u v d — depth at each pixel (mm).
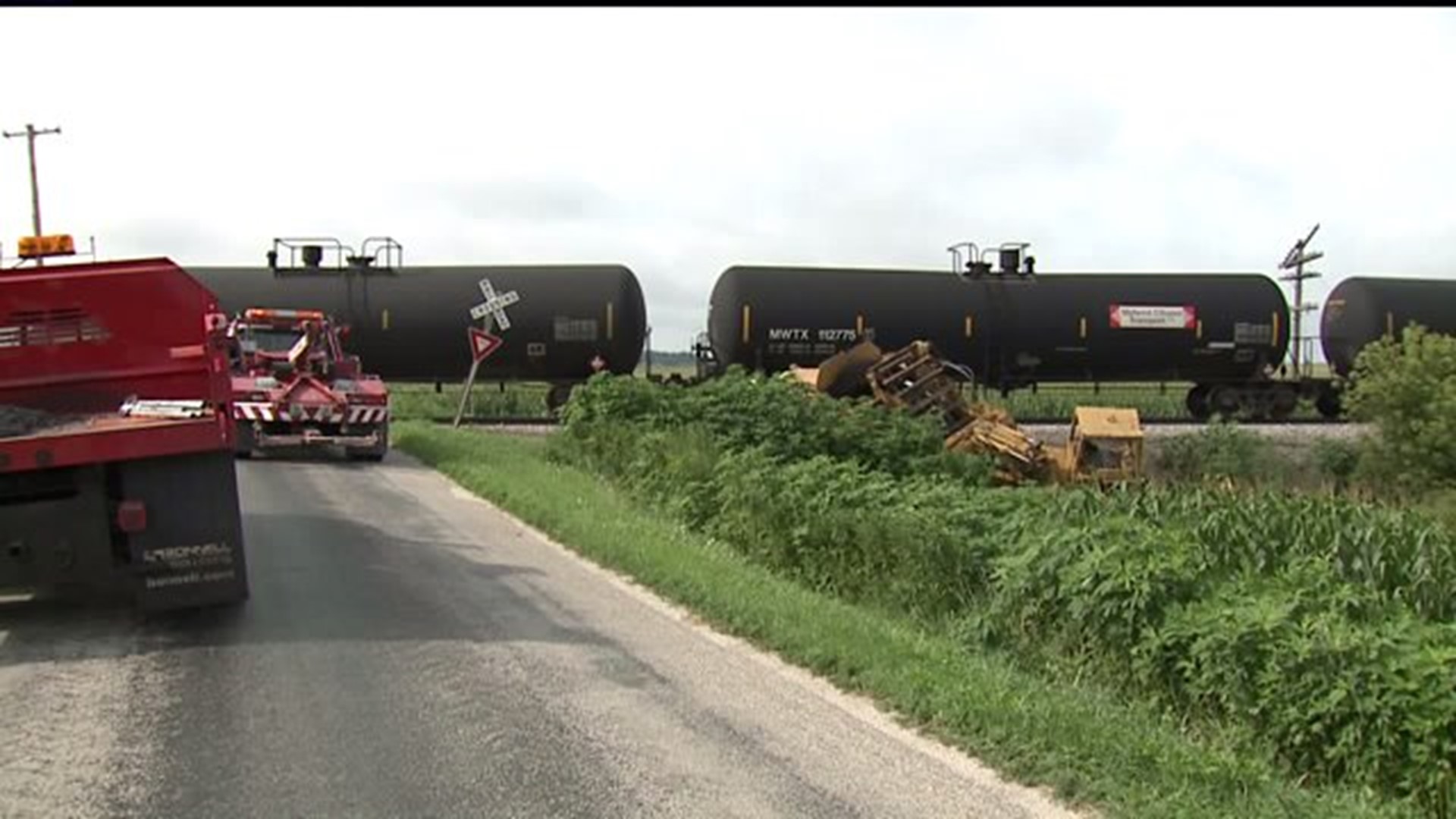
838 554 10609
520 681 6895
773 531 11375
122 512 7590
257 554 10859
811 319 31062
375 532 12312
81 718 6105
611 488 15719
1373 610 6766
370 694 6570
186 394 8547
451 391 35562
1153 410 35594
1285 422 32688
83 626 8086
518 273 31703
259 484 16172
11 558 7508
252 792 5117
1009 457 19609
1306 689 6070
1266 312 33406
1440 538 8492
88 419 8031
